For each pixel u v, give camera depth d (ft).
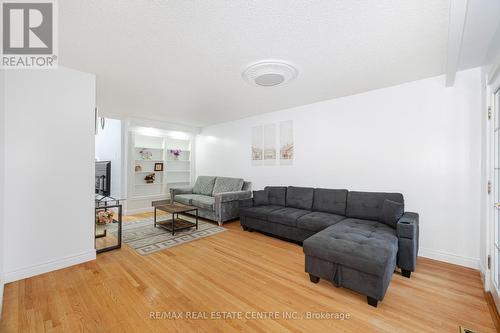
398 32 5.89
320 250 6.60
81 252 8.16
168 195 19.29
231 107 13.57
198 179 18.93
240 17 5.32
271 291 6.47
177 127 19.04
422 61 7.50
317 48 6.72
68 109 7.93
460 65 7.84
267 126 14.97
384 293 5.70
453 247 8.38
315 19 5.39
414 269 7.22
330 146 11.85
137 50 6.85
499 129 6.39
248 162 16.26
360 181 10.75
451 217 8.43
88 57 7.25
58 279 6.95
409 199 9.34
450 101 8.46
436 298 6.11
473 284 6.82
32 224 7.14
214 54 7.11
